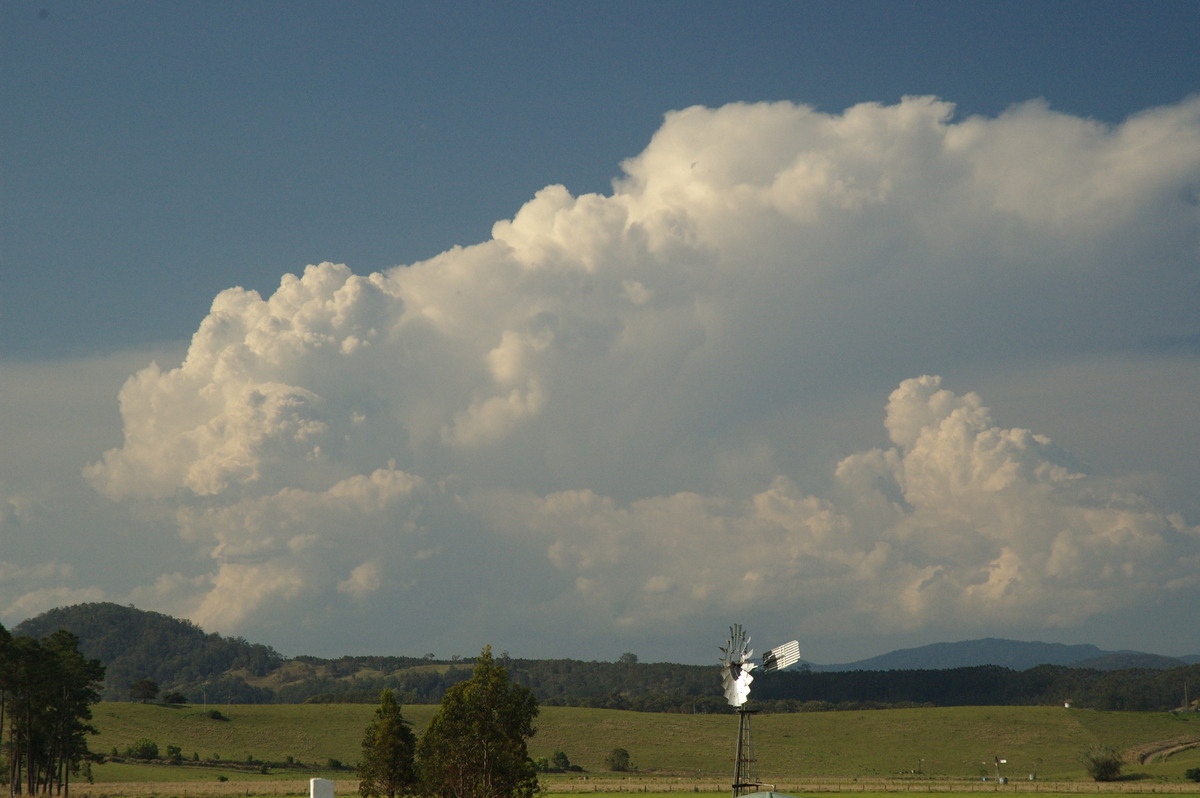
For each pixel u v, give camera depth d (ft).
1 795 431.02
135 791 470.80
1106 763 642.63
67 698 417.90
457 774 253.03
